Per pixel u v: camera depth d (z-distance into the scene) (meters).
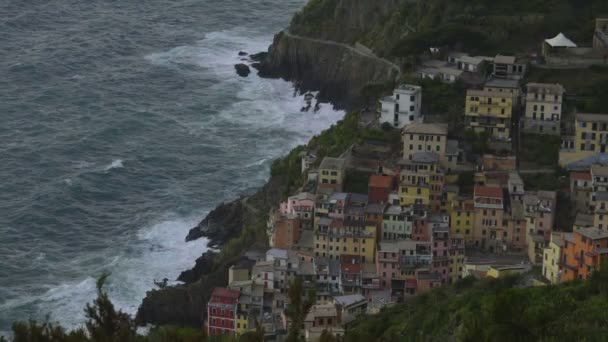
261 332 145.00
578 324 197.00
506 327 188.12
